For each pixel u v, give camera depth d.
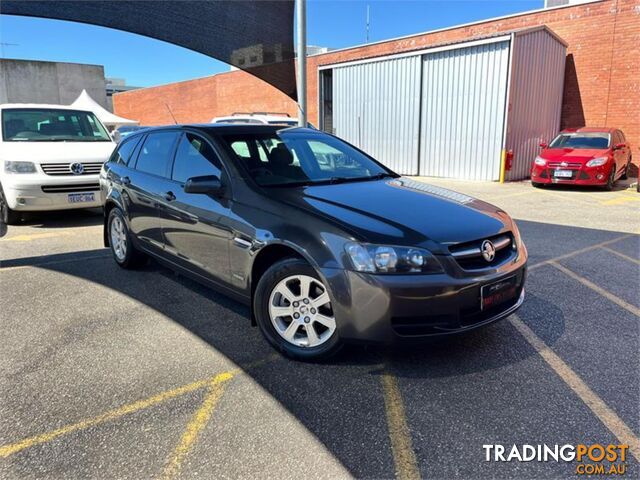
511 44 12.50
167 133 4.68
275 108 25.44
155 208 4.52
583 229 7.43
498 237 3.26
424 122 15.03
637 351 3.40
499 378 3.05
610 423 2.60
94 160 7.85
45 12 5.26
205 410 2.74
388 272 2.83
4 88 26.80
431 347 3.46
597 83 14.48
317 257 3.01
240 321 3.98
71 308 4.29
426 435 2.52
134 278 5.11
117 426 2.61
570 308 4.20
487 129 13.48
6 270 5.43
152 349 3.49
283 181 3.81
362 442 2.47
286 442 2.47
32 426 2.62
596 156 11.38
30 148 7.72
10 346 3.55
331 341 3.11
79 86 29.61
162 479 2.22
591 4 14.22
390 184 4.04
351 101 17.16
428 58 14.59
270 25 7.18
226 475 2.25
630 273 5.18
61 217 8.66
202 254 3.96
